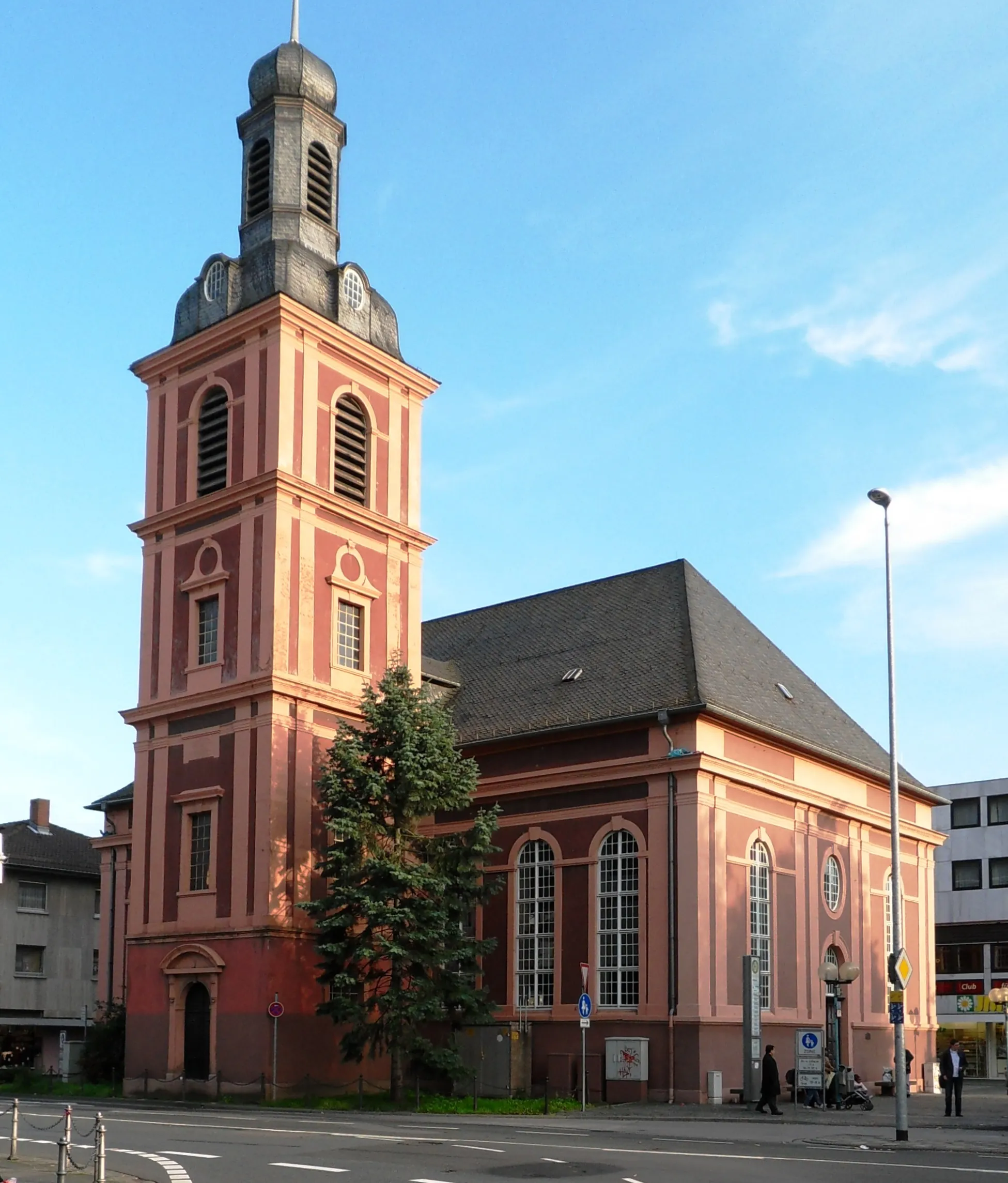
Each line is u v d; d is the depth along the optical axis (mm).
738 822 39531
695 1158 21203
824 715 46844
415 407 45594
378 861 35312
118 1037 43125
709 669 40969
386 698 37844
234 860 38750
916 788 49656
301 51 44344
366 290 44281
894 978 27312
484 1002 36656
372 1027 35531
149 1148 22406
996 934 76062
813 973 42250
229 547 41062
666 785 38406
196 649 41406
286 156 43562
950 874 78438
